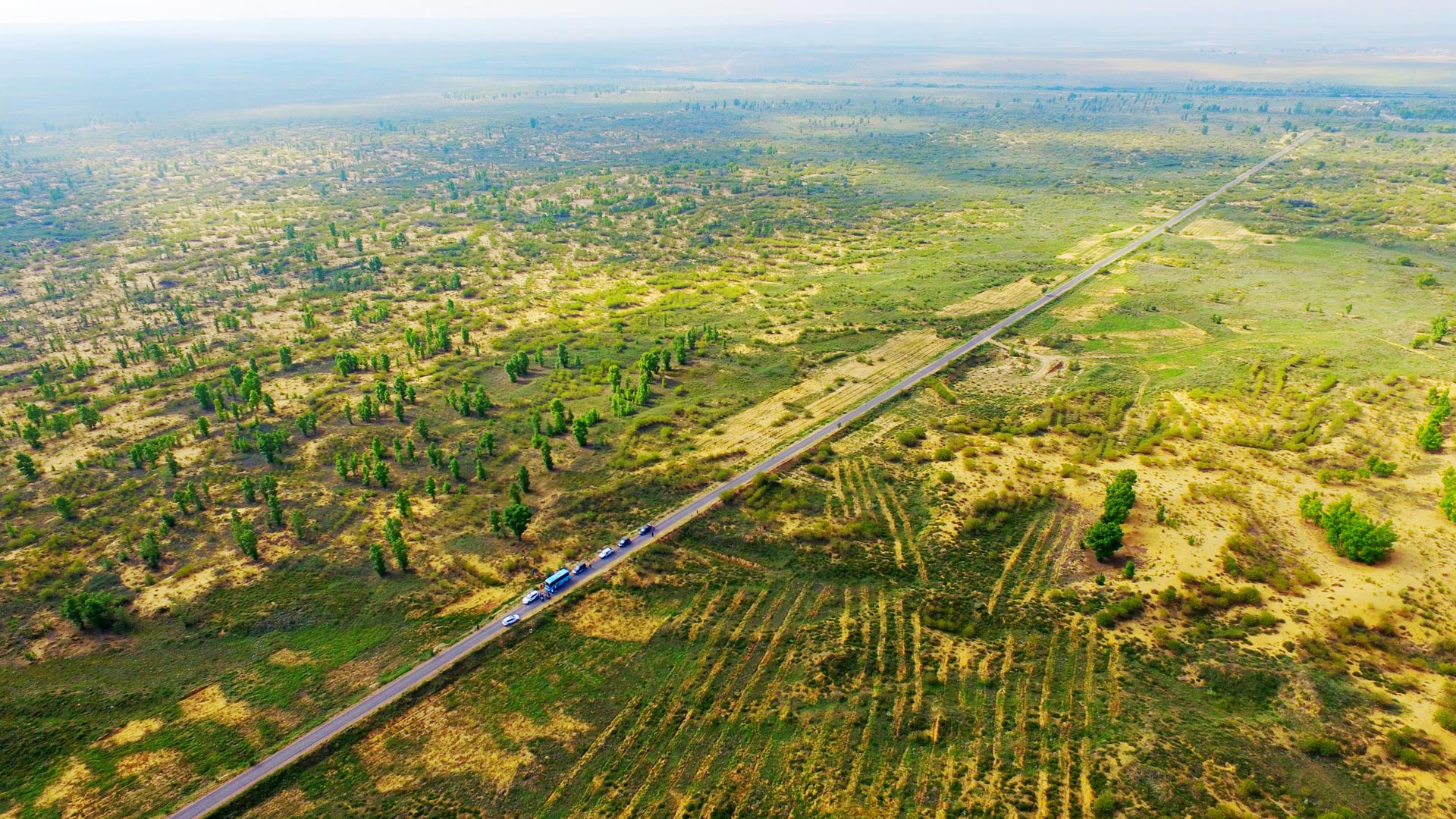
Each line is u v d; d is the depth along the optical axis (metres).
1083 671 103.88
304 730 99.56
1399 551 120.44
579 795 90.38
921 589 122.12
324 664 110.38
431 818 88.25
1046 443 166.38
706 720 99.38
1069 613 115.56
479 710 102.69
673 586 124.62
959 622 114.50
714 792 89.50
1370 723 90.44
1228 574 119.62
